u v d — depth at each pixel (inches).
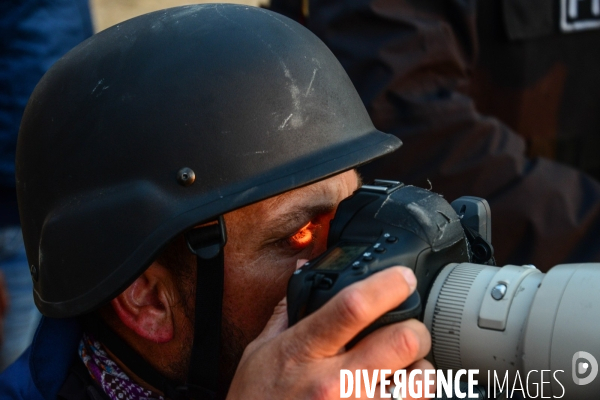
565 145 105.1
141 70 56.8
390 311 44.4
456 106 89.0
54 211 59.2
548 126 103.3
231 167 55.2
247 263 56.4
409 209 50.2
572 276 45.8
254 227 55.8
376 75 88.3
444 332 48.4
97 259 56.8
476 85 99.0
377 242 48.9
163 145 55.7
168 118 55.7
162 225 54.8
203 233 54.9
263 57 56.9
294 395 45.0
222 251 55.1
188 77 56.0
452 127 88.9
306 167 55.7
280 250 56.9
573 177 96.0
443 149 89.6
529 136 102.9
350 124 59.6
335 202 57.9
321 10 90.7
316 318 44.1
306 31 62.2
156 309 58.9
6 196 104.4
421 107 88.0
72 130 58.1
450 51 89.4
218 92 55.7
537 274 48.9
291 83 56.9
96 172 57.2
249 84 55.9
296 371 45.1
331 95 58.9
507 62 98.7
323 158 56.4
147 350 60.8
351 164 56.9
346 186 59.6
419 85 89.2
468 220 60.3
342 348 45.9
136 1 293.4
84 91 58.1
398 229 49.4
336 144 57.6
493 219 91.8
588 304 44.2
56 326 65.1
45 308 59.8
